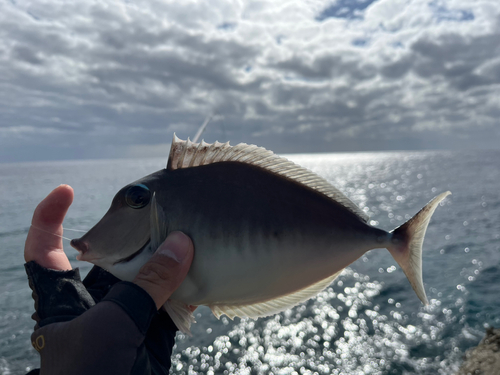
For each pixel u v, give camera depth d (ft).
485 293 4.55
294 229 0.79
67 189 0.68
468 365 2.46
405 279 5.38
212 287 0.74
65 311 0.59
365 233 0.86
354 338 3.86
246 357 3.64
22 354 3.53
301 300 0.84
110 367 0.51
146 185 0.74
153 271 0.62
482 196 16.69
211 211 0.75
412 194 18.61
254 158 0.82
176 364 3.58
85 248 0.71
